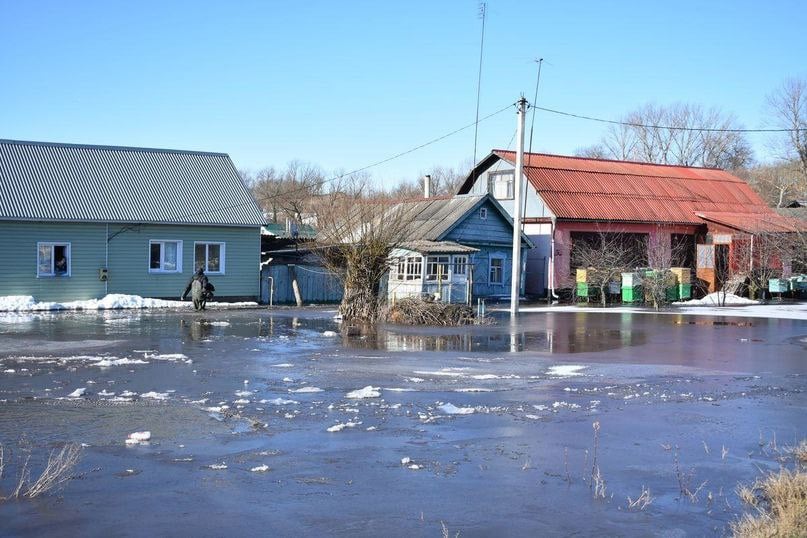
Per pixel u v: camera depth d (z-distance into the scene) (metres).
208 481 7.68
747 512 7.17
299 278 34.81
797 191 64.38
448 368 15.09
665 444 9.52
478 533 6.52
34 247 29.61
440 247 30.45
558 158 43.69
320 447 8.97
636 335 22.05
